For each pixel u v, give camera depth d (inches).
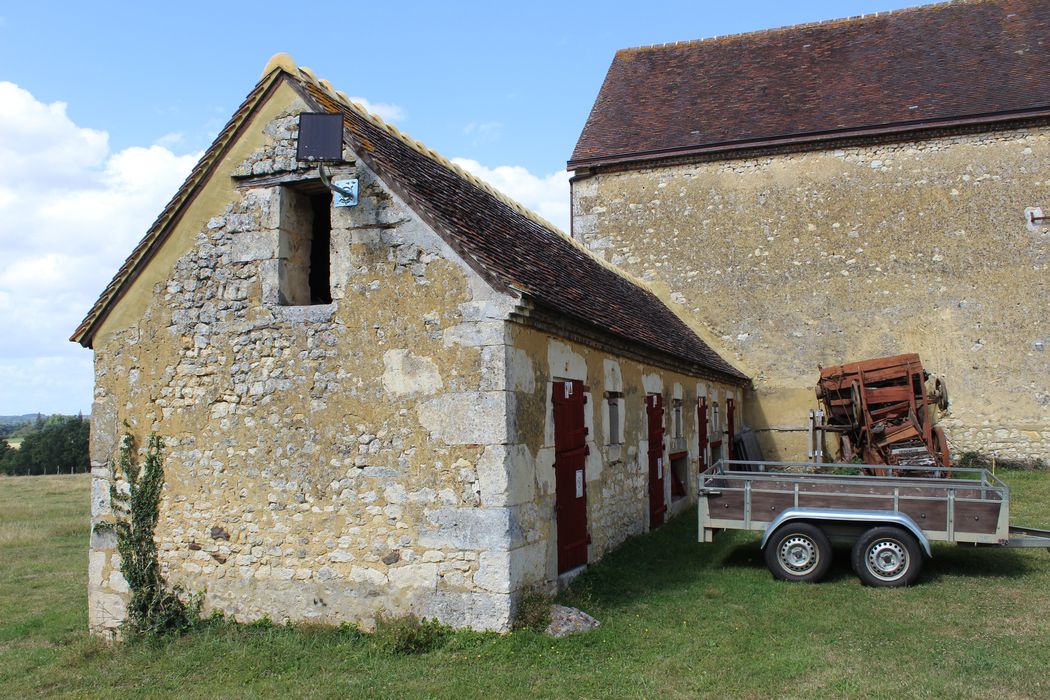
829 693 221.8
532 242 402.6
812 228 737.0
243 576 297.7
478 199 389.7
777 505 365.1
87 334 330.3
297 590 289.3
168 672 264.4
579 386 343.0
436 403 276.7
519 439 277.3
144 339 322.3
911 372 547.2
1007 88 706.8
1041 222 677.3
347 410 289.6
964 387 690.2
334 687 235.0
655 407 464.8
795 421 728.3
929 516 346.9
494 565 263.9
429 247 283.1
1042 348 672.4
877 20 864.9
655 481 459.5
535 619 269.3
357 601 280.5
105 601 316.5
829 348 725.9
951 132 703.7
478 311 274.2
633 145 797.9
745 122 781.9
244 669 257.0
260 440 300.8
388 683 235.3
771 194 750.5
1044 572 366.0
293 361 299.3
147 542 311.6
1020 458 671.8
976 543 343.6
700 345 652.1
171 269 321.1
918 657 251.1
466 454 271.0
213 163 315.6
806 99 786.8
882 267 716.0
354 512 284.4
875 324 714.8
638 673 239.0
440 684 232.4
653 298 701.3
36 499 997.2
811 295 733.3
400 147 356.5
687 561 392.2
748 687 227.5
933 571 370.9
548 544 299.3
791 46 876.0
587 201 805.9
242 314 309.0
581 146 820.0
